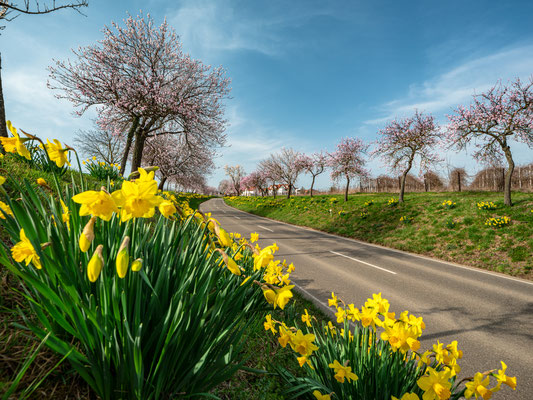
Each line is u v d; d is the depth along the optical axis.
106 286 1.20
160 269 1.60
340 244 11.23
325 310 4.57
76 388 1.30
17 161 4.61
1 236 2.18
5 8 7.50
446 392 1.14
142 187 0.94
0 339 1.36
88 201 0.88
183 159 23.06
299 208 22.58
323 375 2.03
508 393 2.77
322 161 29.48
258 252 1.37
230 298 1.59
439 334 4.00
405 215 13.20
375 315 1.63
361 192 34.97
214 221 1.42
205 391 1.49
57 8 7.85
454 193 20.62
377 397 1.71
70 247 1.37
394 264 8.00
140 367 1.14
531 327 4.19
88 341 1.24
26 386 1.19
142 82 12.98
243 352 2.47
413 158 16.17
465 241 9.38
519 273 6.94
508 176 11.06
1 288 1.65
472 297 5.38
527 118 10.59
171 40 14.27
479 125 11.74
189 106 13.99
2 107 6.36
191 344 1.36
